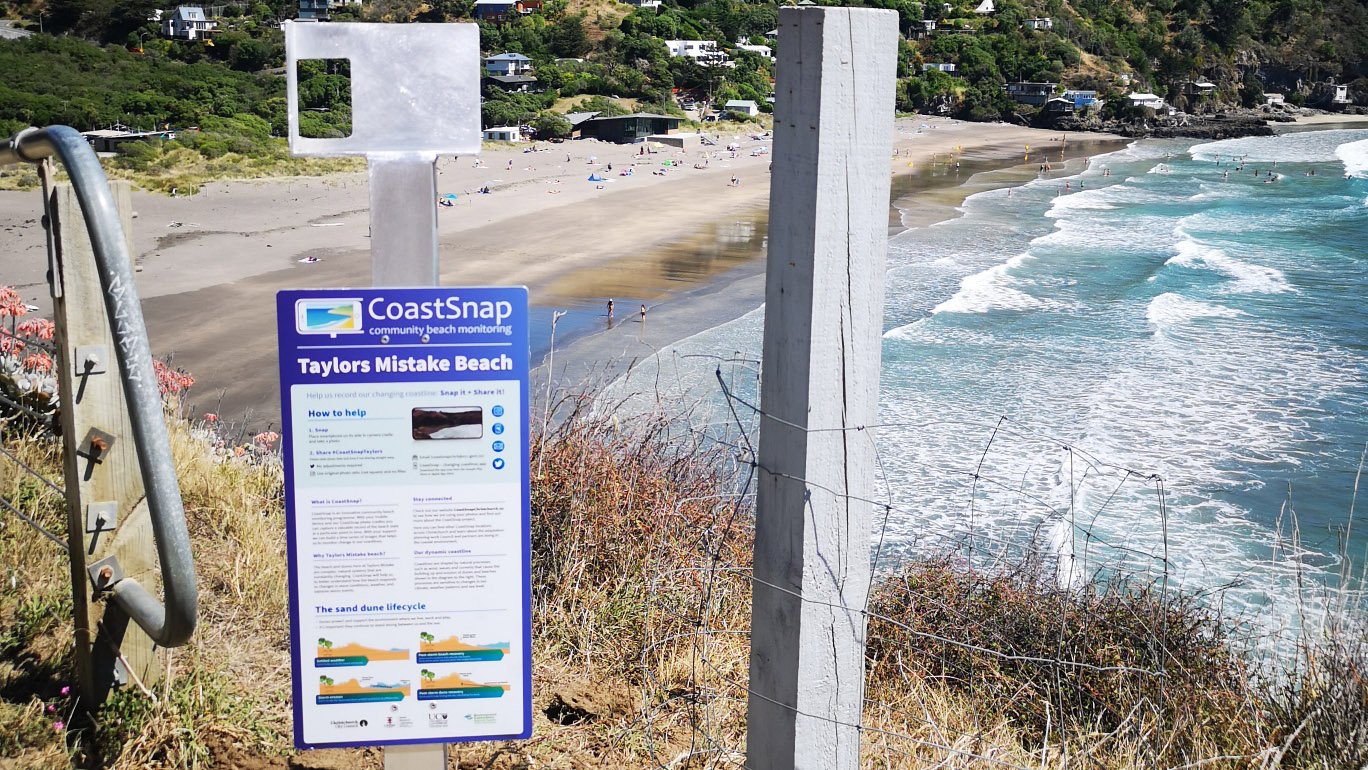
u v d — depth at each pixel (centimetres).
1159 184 6078
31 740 231
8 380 427
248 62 8625
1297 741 294
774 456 203
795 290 194
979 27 12925
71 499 243
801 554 199
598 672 291
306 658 197
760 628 211
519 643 202
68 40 7812
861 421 199
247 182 4972
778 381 200
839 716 207
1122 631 361
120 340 179
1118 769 282
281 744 241
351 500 194
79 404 240
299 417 191
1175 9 13888
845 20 184
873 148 190
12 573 299
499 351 194
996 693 335
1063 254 3672
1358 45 13462
